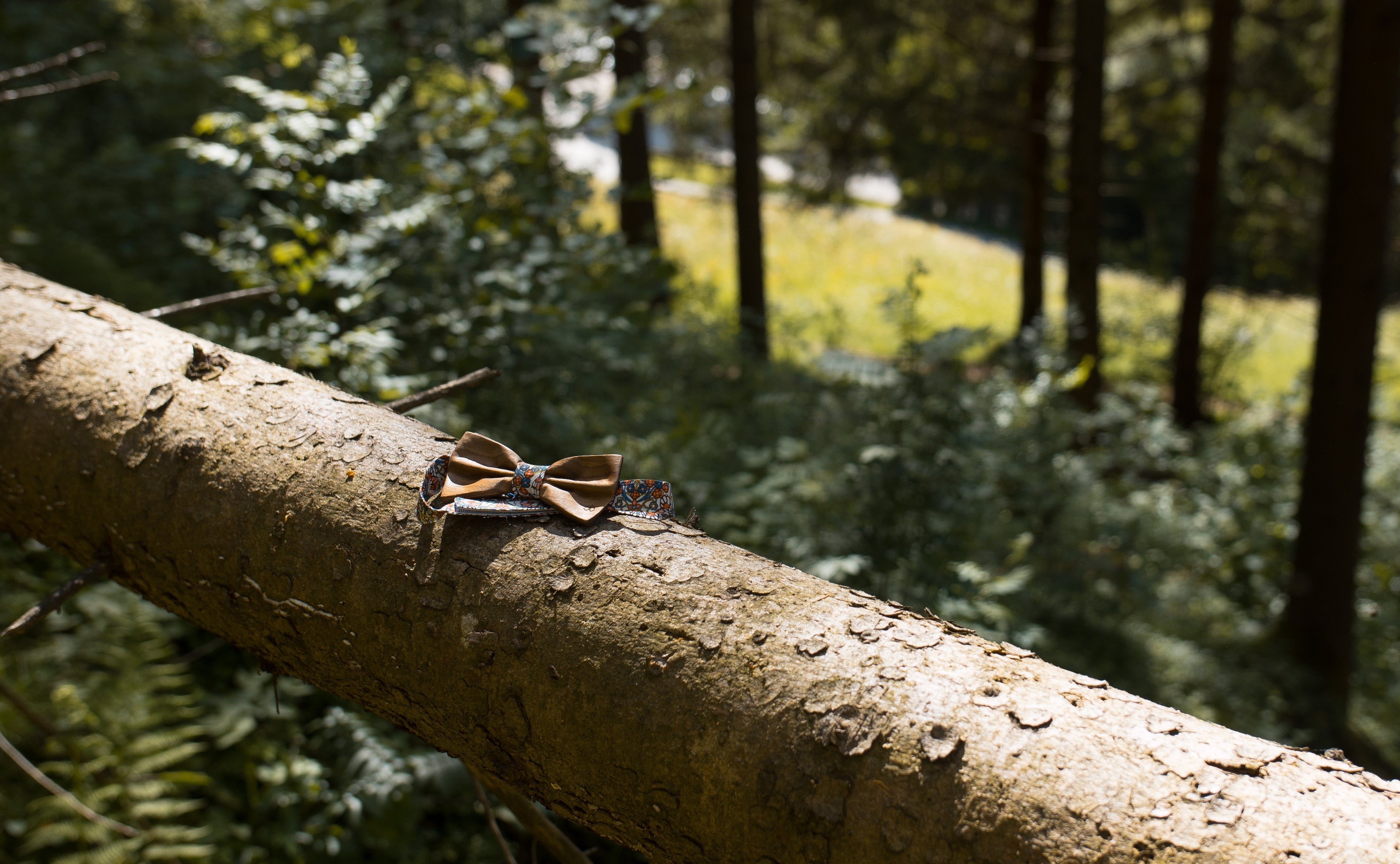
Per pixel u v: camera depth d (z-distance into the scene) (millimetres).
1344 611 6969
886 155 12008
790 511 3633
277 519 1359
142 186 5457
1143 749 980
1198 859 882
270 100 3566
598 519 1290
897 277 18578
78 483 1528
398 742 3244
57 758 3271
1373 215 6641
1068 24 12008
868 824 983
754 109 8336
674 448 3746
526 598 1188
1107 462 7137
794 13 11438
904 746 1002
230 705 3367
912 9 11234
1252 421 10234
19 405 1611
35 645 3551
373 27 4836
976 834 946
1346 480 6906
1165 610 6059
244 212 4598
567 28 4008
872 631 1115
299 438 1442
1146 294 15383
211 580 1413
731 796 1045
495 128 3773
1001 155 12203
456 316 3482
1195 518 7461
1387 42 6367
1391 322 17453
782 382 5816
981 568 4059
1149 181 13039
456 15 5727
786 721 1043
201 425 1494
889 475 3621
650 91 3971
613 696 1109
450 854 3211
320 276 3203
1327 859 867
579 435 3697
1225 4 10742
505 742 1195
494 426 3564
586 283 4137
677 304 8102
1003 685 1054
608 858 3262
